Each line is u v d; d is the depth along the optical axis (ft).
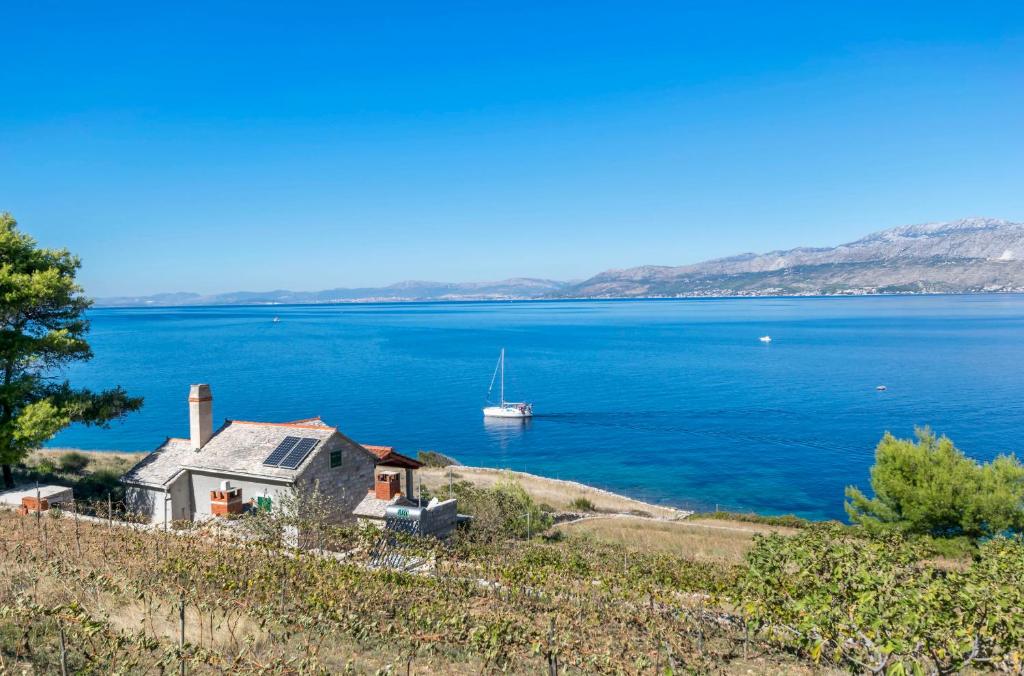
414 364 602.44
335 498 105.81
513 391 450.71
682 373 528.22
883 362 565.94
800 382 466.70
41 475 144.56
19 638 40.96
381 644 51.19
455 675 47.09
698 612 66.54
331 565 63.82
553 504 198.49
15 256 121.29
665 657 52.08
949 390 414.41
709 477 251.60
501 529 115.65
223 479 106.11
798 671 55.67
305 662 40.88
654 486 241.76
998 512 112.16
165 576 58.59
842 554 58.90
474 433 332.80
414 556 74.13
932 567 58.08
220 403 397.39
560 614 61.62
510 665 48.47
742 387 451.94
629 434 326.03
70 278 124.77
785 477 249.34
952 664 44.52
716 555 128.67
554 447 303.48
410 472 115.96
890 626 43.75
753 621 56.24
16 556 61.26
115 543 70.08
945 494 116.67
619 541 137.08
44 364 128.98
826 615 48.26
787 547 63.52
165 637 44.16
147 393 420.36
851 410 362.33
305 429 109.09
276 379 498.69
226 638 46.60
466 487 174.50
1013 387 419.13
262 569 59.93
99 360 625.41
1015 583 51.90
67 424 118.83
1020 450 262.47
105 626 39.65
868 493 227.40
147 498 109.60
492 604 62.49
